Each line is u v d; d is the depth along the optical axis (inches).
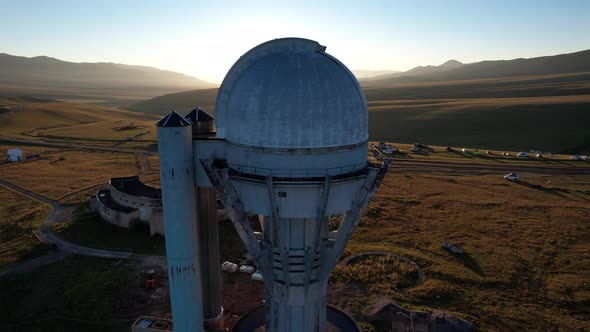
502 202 2544.3
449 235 2025.1
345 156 912.9
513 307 1389.0
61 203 2630.4
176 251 1030.4
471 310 1369.3
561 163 3612.2
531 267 1679.4
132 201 2192.4
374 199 2620.6
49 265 1744.6
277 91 864.3
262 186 902.4
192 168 1005.8
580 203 2522.1
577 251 1829.5
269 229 1008.9
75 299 1457.9
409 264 1684.3
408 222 2220.7
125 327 1316.4
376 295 1465.3
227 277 1648.6
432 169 3444.9
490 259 1750.7
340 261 1729.8
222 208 2196.1
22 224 2225.6
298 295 999.6
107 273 1649.9
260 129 882.1
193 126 1084.5
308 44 945.5
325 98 866.1
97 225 2172.7
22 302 1472.7
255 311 1202.0
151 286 1546.5
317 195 900.6
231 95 954.7
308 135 867.4
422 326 1246.9
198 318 1101.1
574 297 1451.8
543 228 2105.1
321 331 1063.6
